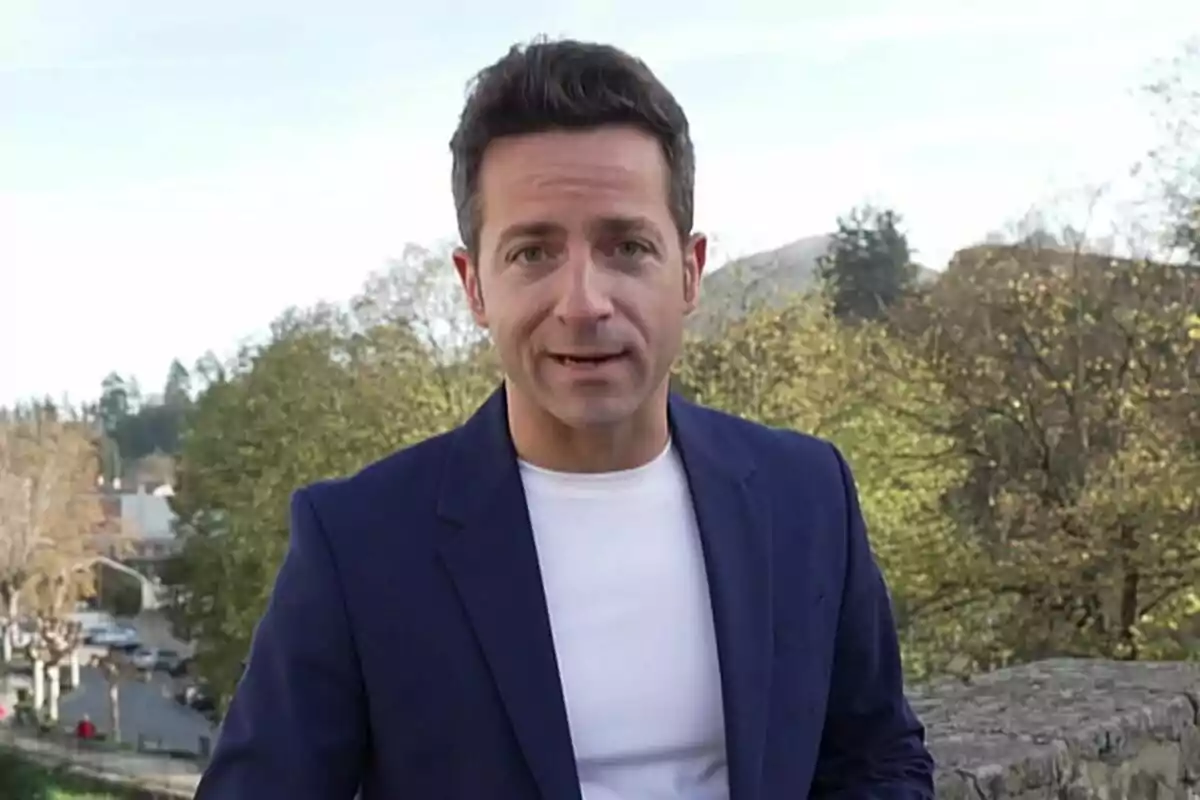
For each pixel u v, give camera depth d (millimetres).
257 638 1340
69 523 31359
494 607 1306
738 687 1359
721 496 1440
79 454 31781
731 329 15016
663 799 1340
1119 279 11234
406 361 20250
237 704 1327
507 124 1284
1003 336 11578
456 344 20078
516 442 1409
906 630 11953
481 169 1310
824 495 1531
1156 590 11141
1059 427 11445
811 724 1433
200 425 23391
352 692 1298
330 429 20484
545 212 1270
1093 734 3328
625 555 1394
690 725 1365
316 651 1288
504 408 1426
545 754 1269
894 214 19062
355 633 1294
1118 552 11148
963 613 11836
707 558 1405
